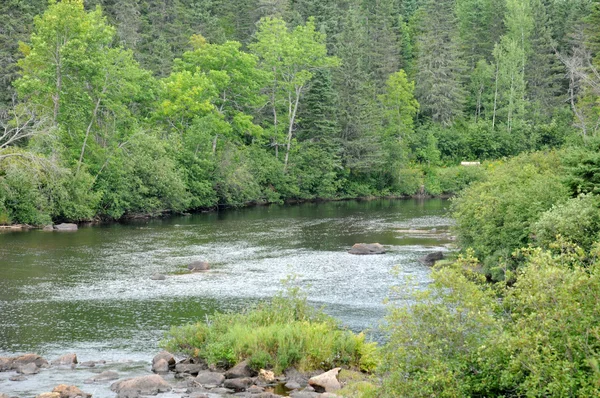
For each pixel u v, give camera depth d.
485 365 12.77
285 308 22.97
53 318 25.97
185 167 71.88
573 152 29.44
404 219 63.69
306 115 89.88
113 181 61.91
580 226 24.14
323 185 88.06
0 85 73.50
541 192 31.06
